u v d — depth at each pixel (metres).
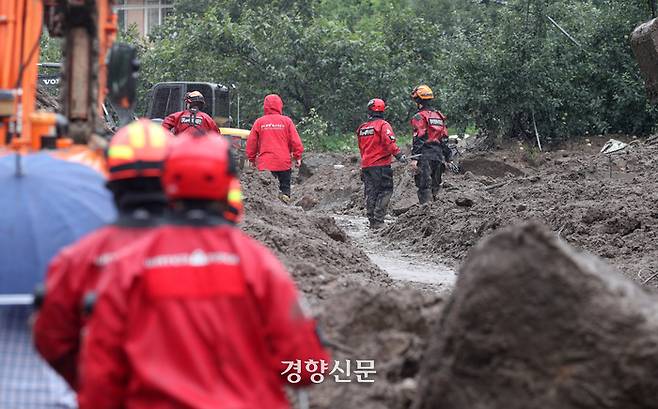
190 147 7.07
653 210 26.25
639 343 8.09
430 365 8.80
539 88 52.75
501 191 37.56
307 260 18.70
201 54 66.25
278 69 65.50
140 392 6.61
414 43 71.50
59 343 7.59
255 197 24.61
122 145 8.00
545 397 8.21
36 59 12.78
